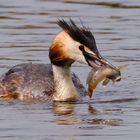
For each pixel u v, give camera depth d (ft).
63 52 57.36
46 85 58.54
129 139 46.55
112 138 46.75
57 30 78.38
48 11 86.69
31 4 90.79
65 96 57.82
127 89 60.54
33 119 51.24
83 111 53.57
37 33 77.30
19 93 58.39
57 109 54.39
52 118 51.55
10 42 73.92
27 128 48.93
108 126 49.32
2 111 53.67
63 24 57.41
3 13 85.97
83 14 84.84
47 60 67.82
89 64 55.93
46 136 47.19
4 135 47.44
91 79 54.08
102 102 56.49
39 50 70.95
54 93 58.13
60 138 46.75
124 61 67.77
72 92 58.13
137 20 82.43
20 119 51.24
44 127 49.24
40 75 59.41
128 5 89.76
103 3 91.04
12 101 57.41
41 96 58.08
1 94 58.80
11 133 47.88
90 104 55.93
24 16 84.38
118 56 69.36
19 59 67.97
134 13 85.76
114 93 59.41
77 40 56.54
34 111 53.67
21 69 60.44
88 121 50.67
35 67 60.54
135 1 91.86
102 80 53.98
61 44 57.41
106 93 59.47
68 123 50.01
